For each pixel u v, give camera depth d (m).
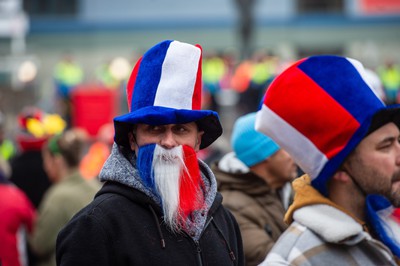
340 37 34.38
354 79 3.38
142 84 3.57
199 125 3.67
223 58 29.12
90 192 6.67
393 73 29.02
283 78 3.44
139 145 3.49
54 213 6.53
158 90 3.53
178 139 3.50
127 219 3.39
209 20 33.75
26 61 31.17
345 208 3.46
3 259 6.49
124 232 3.36
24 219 6.71
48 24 33.34
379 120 3.31
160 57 3.58
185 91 3.54
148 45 33.78
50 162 6.75
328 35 34.34
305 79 3.40
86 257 3.29
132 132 3.57
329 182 3.47
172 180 3.39
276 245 3.46
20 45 32.53
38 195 8.12
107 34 33.66
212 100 27.55
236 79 26.78
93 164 9.34
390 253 3.42
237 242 3.87
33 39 33.12
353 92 3.35
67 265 3.29
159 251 3.37
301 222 3.42
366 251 3.37
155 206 3.44
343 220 3.36
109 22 33.72
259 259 4.64
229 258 3.60
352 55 34.25
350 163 3.40
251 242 4.69
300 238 3.39
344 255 3.34
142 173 3.44
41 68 32.50
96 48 33.56
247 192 4.97
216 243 3.56
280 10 34.19
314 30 34.28
